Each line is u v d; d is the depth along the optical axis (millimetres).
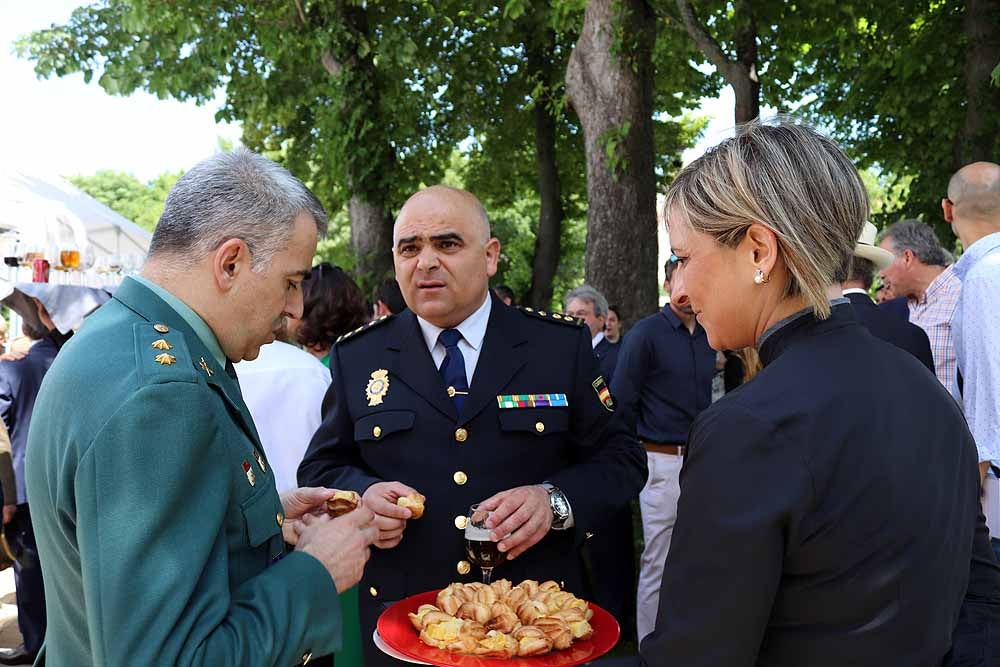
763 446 1127
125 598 1095
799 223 1210
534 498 2084
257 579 1291
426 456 2293
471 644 1662
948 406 1269
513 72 12570
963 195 3049
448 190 2371
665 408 4344
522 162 14156
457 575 2223
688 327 4383
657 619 1226
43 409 1255
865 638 1115
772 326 1277
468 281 2332
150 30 10008
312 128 13164
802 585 1129
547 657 1658
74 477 1158
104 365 1213
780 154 1234
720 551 1120
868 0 8820
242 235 1375
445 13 11352
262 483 1375
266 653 1179
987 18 7844
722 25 9172
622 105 6715
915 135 10023
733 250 1263
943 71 9328
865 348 1250
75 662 1280
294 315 1501
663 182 13164
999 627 1418
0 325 5750
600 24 6719
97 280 6316
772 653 1166
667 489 4324
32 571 4246
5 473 4062
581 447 2443
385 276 10320
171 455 1154
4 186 6422
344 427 2469
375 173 10344
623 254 6785
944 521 1167
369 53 10211
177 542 1140
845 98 10594
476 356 2406
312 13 10242
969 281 2732
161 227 1395
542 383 2373
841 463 1119
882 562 1111
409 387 2363
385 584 2250
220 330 1404
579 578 2303
